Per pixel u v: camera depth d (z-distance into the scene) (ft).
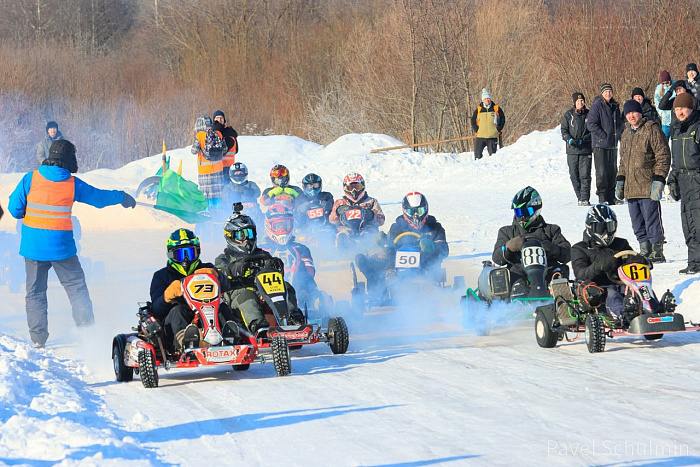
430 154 335.47
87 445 67.92
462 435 69.00
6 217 236.63
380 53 441.27
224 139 208.64
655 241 147.64
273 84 517.14
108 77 532.32
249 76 529.04
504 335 113.60
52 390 86.84
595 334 96.43
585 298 99.14
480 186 280.51
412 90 425.69
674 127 135.33
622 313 98.53
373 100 438.40
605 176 222.48
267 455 66.23
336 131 445.37
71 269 116.57
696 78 203.31
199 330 92.58
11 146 448.24
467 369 92.12
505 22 413.39
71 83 495.00
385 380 88.79
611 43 363.76
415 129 409.28
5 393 82.84
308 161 346.33
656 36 359.05
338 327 104.01
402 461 63.46
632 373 86.99
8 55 501.56
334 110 460.96
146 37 653.71
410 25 411.95
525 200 116.26
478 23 415.23
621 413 73.00
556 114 412.36
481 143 318.65
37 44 597.52
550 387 82.69
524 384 84.28
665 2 361.10
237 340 96.84
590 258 104.42
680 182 135.44
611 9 376.68
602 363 91.97
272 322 103.14
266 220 126.93
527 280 114.11
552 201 234.58
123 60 617.62
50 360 103.35
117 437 70.85
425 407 77.51
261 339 96.07
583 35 370.53
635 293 98.68
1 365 92.48
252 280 103.50
